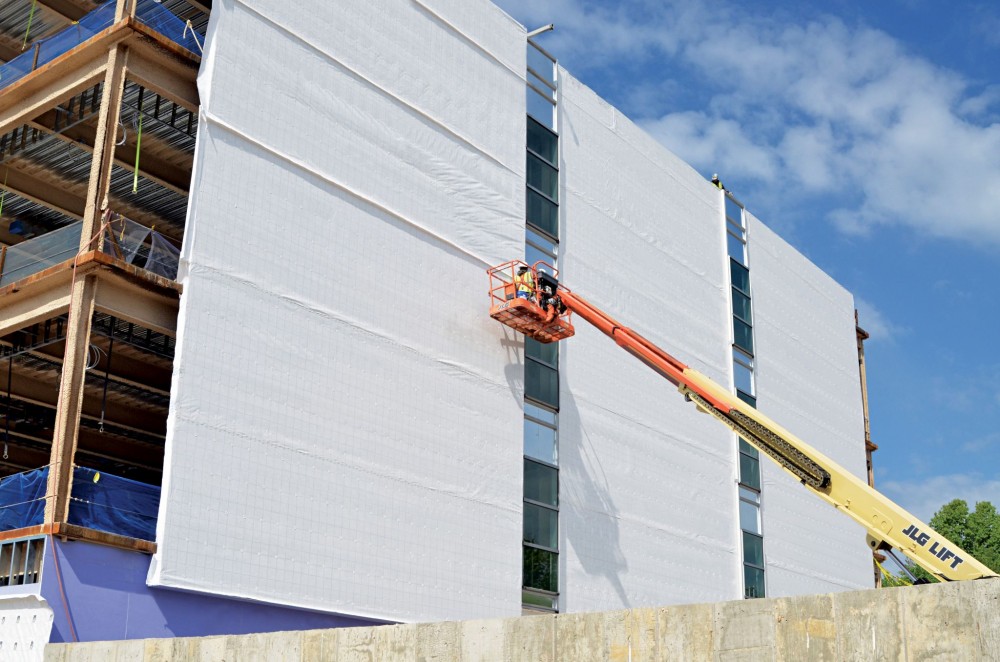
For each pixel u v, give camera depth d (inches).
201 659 649.6
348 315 1015.0
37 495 834.2
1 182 1146.7
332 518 953.5
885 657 416.8
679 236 1584.6
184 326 878.4
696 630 469.7
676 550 1406.3
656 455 1414.9
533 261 1279.5
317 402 967.0
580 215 1384.1
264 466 909.2
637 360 1425.9
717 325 1627.7
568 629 509.7
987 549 2758.4
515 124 1286.9
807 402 1833.2
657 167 1571.1
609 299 1400.1
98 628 794.8
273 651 619.2
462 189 1180.5
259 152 972.6
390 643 572.4
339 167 1043.9
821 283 1973.4
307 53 1040.8
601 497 1295.5
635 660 483.8
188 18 1134.4
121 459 1307.8
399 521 1012.5
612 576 1279.5
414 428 1051.9
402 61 1144.8
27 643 783.7
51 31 1200.8
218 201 927.7
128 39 932.0
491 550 1102.4
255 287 940.0
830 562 1764.3
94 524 826.2
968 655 396.5
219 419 885.2
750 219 1787.6
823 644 434.0
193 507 851.4
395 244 1082.7
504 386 1171.3
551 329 1174.3
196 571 843.4
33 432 1274.6
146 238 1085.8
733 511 1545.3
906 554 839.7
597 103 1472.7
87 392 1186.6
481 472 1114.1
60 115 1067.9
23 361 1141.7
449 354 1111.0
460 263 1153.4
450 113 1190.3
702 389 1023.0
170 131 1088.8
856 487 872.9
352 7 1098.7
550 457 1235.9
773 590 1589.6
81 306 861.8
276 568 898.7
